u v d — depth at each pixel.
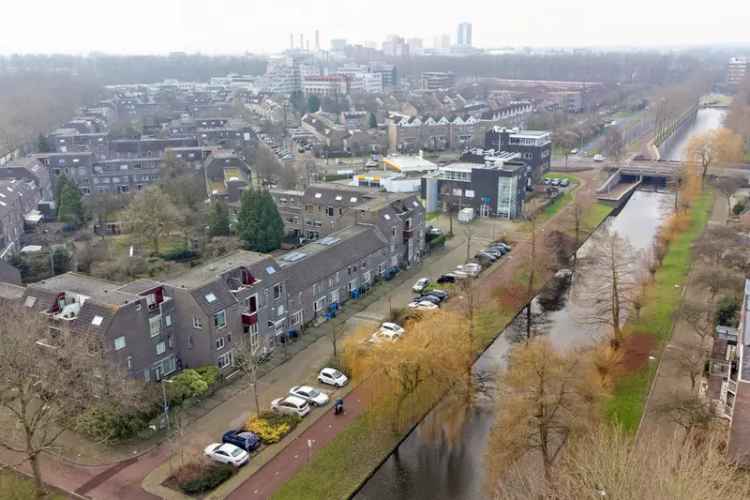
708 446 46.94
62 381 60.34
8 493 54.81
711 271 89.44
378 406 66.56
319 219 123.19
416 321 73.69
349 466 59.28
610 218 151.88
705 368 73.50
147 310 70.12
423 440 65.31
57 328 67.88
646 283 96.94
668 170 184.88
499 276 106.56
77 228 132.00
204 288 73.06
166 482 56.41
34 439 62.25
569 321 92.81
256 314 77.75
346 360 73.38
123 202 140.50
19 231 125.81
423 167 184.25
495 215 145.62
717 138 167.00
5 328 61.94
